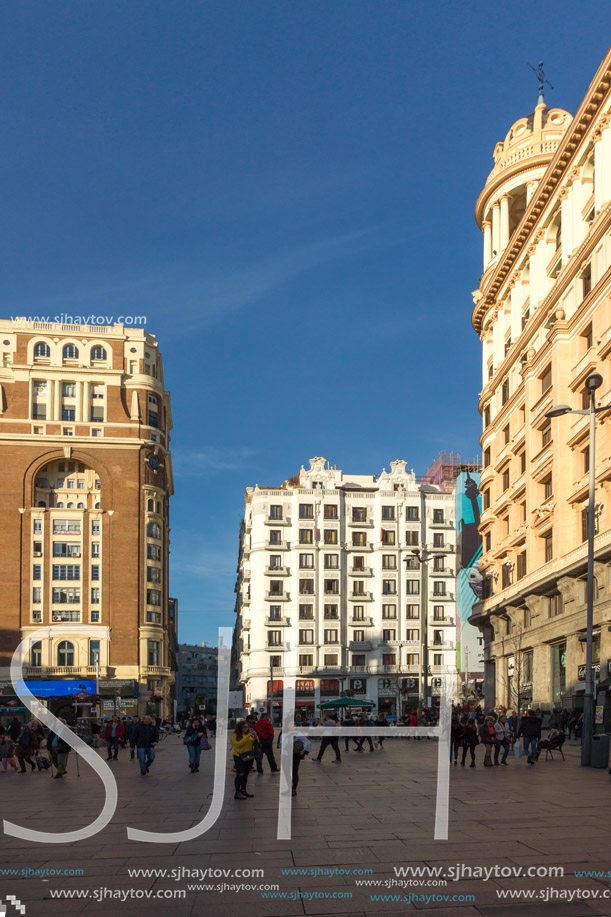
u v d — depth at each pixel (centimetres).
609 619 3766
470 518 9838
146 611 9606
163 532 10250
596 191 4306
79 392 9862
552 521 4647
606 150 4178
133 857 1192
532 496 5016
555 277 5094
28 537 9431
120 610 9438
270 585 10656
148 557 9769
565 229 4731
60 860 1180
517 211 6456
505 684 5712
